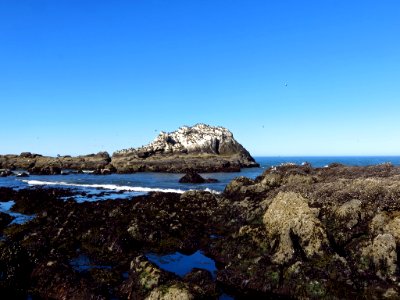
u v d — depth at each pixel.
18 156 136.12
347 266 16.42
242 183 39.47
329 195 25.42
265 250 19.19
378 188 23.83
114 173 101.25
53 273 17.33
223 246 21.73
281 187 31.62
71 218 29.27
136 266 17.22
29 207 36.91
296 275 16.64
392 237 17.14
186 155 127.19
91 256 21.92
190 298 14.91
